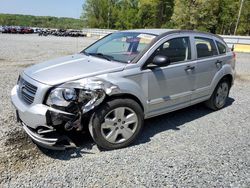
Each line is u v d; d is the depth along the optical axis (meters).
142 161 3.38
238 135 4.31
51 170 3.10
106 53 4.33
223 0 51.44
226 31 53.62
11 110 4.90
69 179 2.94
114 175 3.05
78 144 3.72
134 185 2.89
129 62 3.79
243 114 5.39
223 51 5.57
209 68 5.00
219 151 3.73
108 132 3.54
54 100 3.17
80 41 31.03
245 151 3.76
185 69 4.43
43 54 14.91
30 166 3.16
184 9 46.50
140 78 3.77
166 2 61.72
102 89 3.30
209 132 4.40
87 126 3.52
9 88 6.54
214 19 48.00
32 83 3.36
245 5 49.22
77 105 3.21
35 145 3.64
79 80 3.32
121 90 3.47
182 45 4.48
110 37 4.89
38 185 2.82
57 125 3.21
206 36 5.12
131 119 3.69
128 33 4.67
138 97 3.72
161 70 4.02
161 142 3.95
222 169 3.27
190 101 4.75
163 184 2.93
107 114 3.46
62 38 38.41
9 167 3.11
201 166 3.32
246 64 13.17
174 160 3.43
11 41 26.20
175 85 4.32
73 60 4.06
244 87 7.96
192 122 4.83
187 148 3.79
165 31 4.40
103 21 80.56
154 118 4.95
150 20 67.31
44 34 46.59
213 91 5.30
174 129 4.47
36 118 3.18
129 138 3.72
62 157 3.39
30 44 22.81
